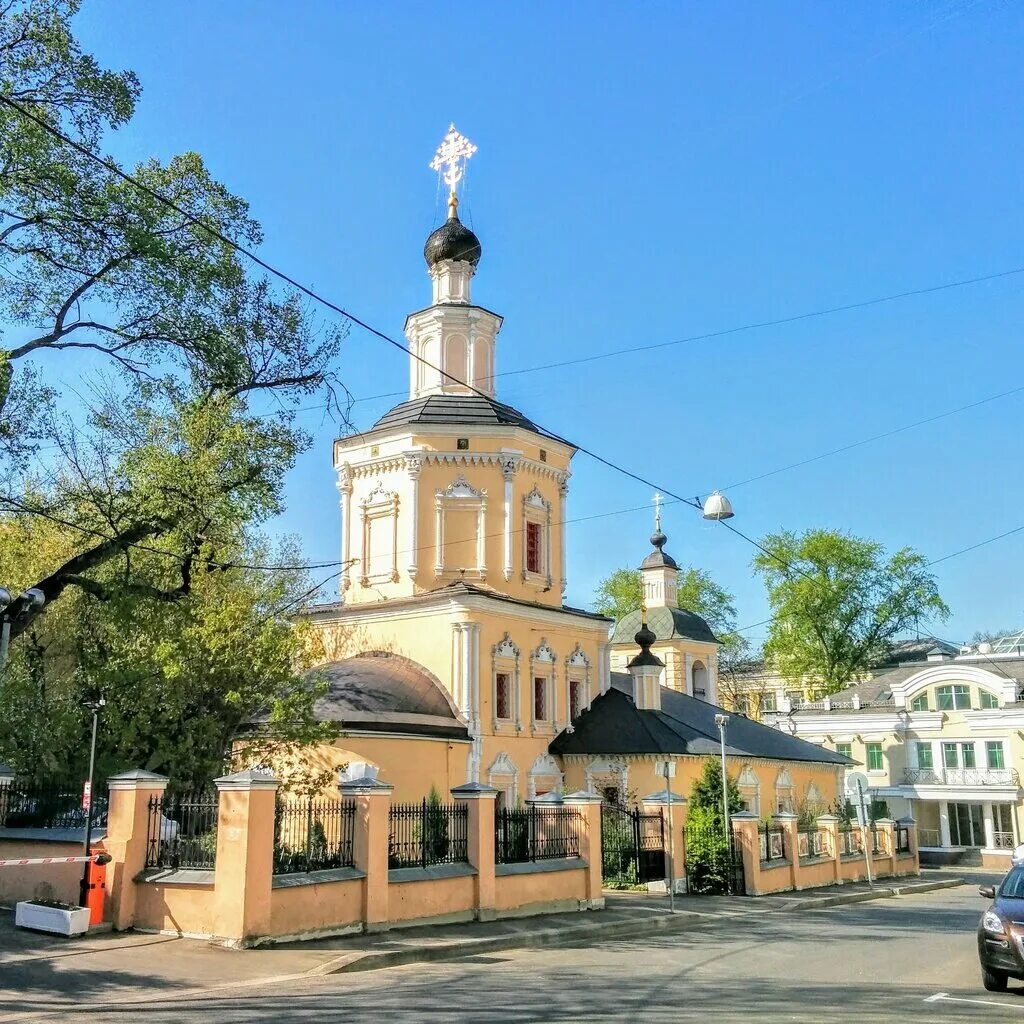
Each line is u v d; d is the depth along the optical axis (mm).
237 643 23188
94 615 25672
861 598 62875
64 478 27766
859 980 13930
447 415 33875
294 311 23453
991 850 51906
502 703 31656
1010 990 13094
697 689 54406
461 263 36594
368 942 16016
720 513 20875
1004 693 52938
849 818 40094
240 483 22656
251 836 15000
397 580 32719
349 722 26688
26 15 19281
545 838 22312
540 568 34312
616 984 13227
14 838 18359
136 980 12578
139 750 23078
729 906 25312
